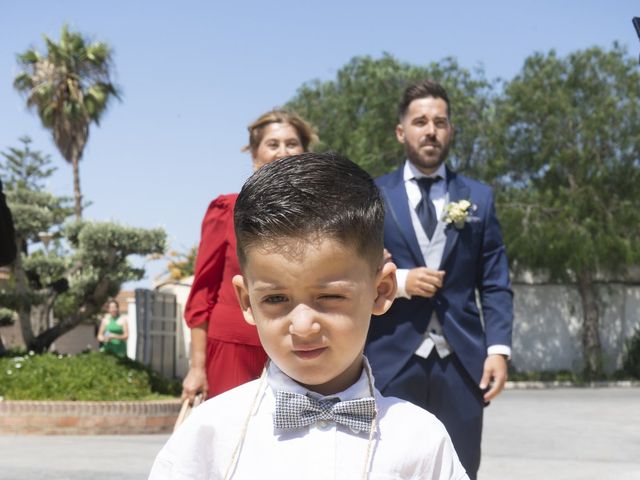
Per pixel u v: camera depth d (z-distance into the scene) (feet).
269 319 5.79
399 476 6.18
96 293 53.36
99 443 32.32
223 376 13.78
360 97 102.99
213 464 6.40
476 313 14.38
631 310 96.17
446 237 14.33
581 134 91.50
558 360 96.68
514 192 94.79
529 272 97.09
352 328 5.76
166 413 39.09
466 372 14.03
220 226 14.01
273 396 6.44
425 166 14.76
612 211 91.20
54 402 36.94
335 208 5.61
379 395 6.54
